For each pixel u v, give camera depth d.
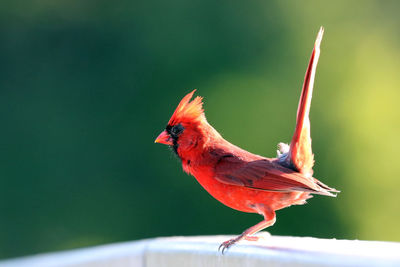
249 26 14.17
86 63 15.10
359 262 2.96
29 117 14.77
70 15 15.52
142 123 13.91
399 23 14.60
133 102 14.15
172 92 13.91
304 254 3.31
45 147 14.33
